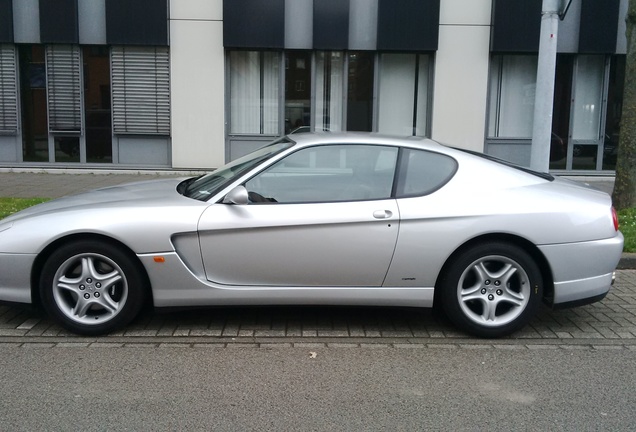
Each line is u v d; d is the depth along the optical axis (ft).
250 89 47.93
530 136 48.65
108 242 15.80
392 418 12.12
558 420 12.14
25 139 48.06
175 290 15.92
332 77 47.70
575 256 16.17
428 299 16.24
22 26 46.11
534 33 45.68
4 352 15.20
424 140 17.56
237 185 16.19
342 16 45.55
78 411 12.25
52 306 15.96
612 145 48.93
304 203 16.02
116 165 47.85
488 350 15.80
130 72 46.80
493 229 15.92
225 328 17.03
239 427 11.67
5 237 15.83
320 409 12.45
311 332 16.85
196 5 45.85
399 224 15.85
